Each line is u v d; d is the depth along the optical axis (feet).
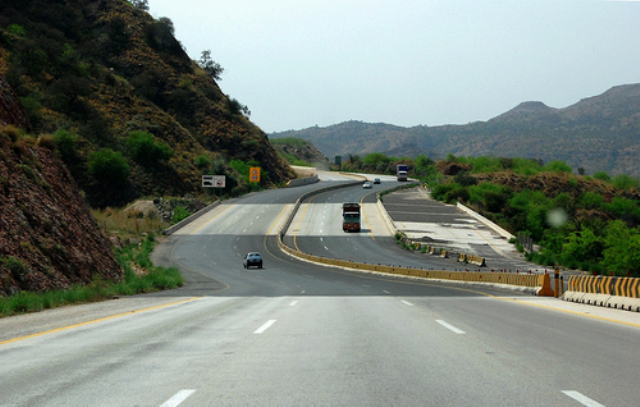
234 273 159.33
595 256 248.11
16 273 62.49
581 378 22.04
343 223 274.98
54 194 93.86
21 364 25.04
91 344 30.91
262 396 19.16
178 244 241.55
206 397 19.03
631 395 19.29
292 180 509.76
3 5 450.71
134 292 84.53
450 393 19.56
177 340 32.55
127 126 403.34
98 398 18.97
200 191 390.83
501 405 17.98
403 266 181.37
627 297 53.16
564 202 435.94
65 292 63.10
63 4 506.07
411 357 26.78
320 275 150.30
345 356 27.07
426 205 365.40
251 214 325.21
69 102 375.45
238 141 517.14
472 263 188.85
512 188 514.27
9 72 349.00
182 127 467.11
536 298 70.90
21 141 95.71
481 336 34.09
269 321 42.98
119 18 517.14
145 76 492.13
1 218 70.90
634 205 462.60
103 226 257.55
